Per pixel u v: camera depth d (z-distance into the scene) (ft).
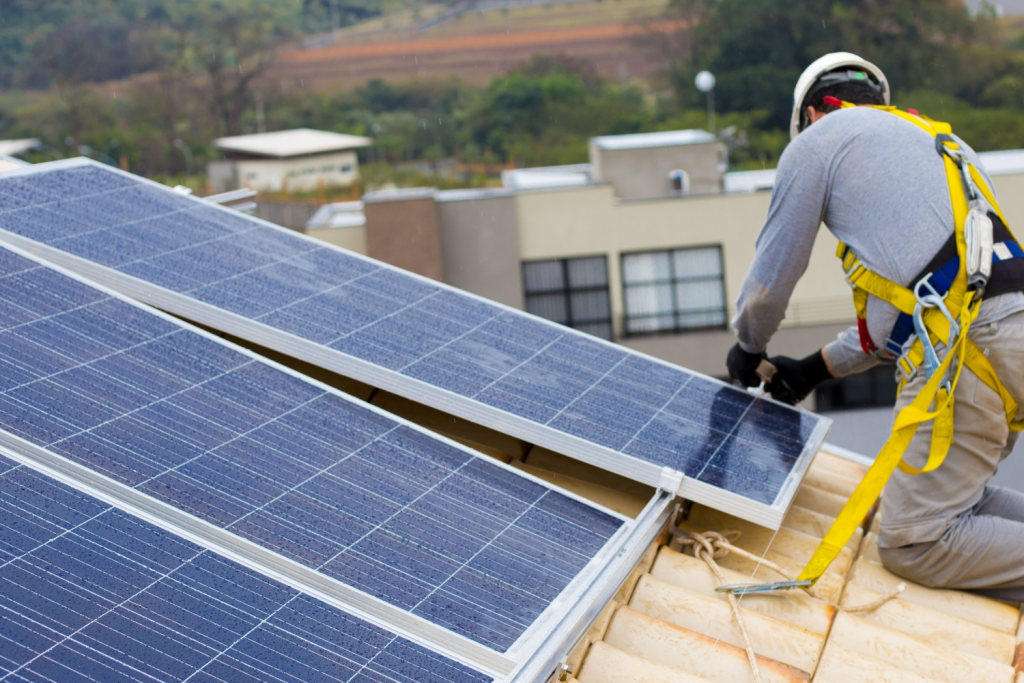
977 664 9.43
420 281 13.50
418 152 343.87
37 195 12.96
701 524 11.78
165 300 11.30
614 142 102.12
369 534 8.39
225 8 347.15
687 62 301.22
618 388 11.98
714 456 10.86
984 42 264.11
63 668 6.17
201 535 7.89
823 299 85.81
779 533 11.72
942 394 10.10
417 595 7.80
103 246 12.10
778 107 283.18
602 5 328.90
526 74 339.36
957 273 10.13
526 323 13.08
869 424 76.02
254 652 6.75
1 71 331.36
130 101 339.57
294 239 13.80
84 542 7.29
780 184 11.14
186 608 6.98
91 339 10.01
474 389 10.95
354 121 350.64
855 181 10.69
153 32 338.13
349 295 12.53
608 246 92.58
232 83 349.00
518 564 8.52
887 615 10.39
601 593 8.54
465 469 9.80
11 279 10.56
